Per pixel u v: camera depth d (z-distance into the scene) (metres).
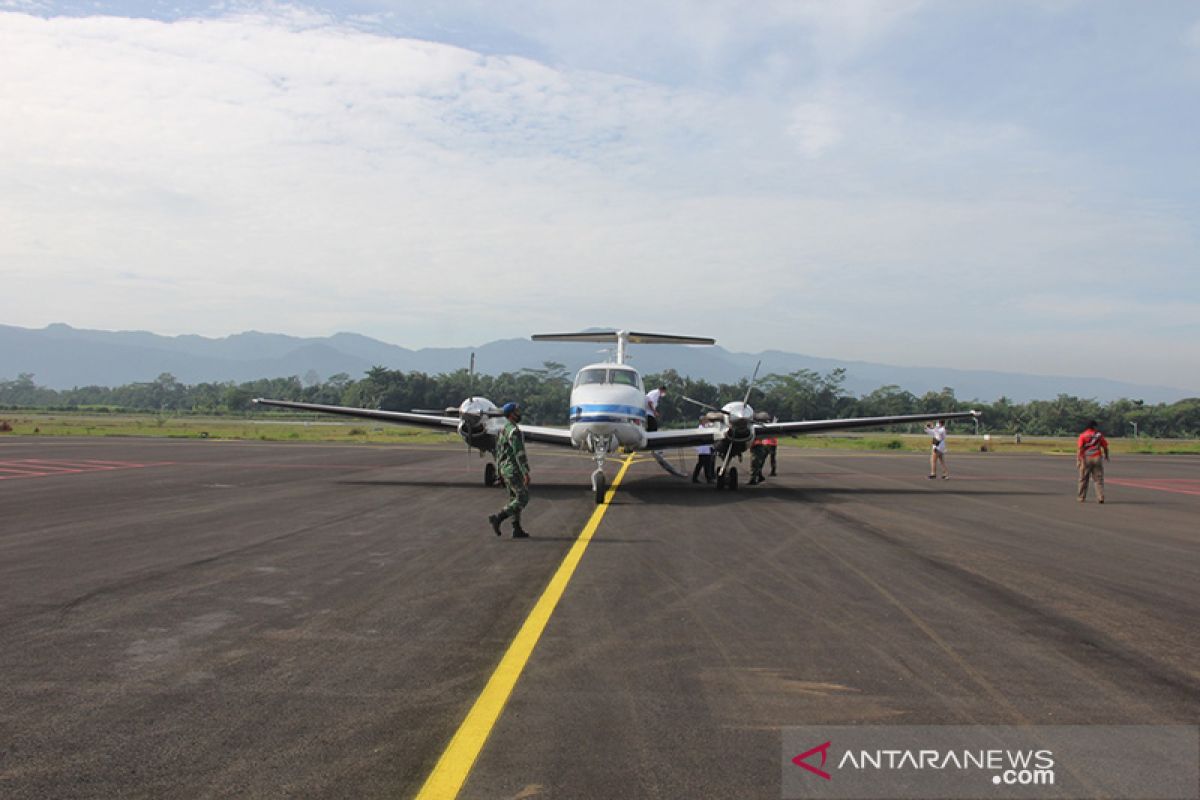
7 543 10.51
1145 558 10.43
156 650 5.89
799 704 4.91
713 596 7.79
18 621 6.67
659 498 17.06
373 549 10.28
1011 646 6.20
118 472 21.94
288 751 4.15
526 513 14.17
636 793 3.71
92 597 7.54
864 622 6.88
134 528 11.88
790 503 16.41
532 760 4.06
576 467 27.12
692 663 5.68
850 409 127.75
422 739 4.31
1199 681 5.41
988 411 119.12
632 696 5.01
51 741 4.25
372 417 19.25
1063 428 114.00
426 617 6.90
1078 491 20.08
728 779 3.88
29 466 23.78
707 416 18.69
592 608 7.26
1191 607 7.60
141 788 3.72
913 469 29.20
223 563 9.26
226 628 6.50
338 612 7.05
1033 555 10.49
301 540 10.94
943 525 13.41
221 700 4.88
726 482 18.80
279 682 5.21
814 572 9.05
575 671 5.48
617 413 16.81
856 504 16.52
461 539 11.16
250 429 69.56
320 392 161.50
